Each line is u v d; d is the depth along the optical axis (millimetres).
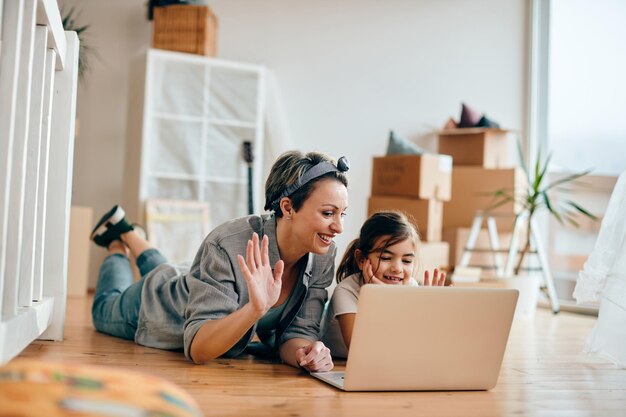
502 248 5223
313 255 2229
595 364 2613
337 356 2479
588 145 5289
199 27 5340
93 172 5488
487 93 6191
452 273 4832
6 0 1566
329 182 2037
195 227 5223
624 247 2494
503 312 1901
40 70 2062
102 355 2221
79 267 4660
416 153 4906
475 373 1929
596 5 5297
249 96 5504
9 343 1604
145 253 2924
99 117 5508
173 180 5328
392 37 6074
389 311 1787
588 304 4965
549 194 5625
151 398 944
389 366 1835
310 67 5922
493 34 6211
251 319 1885
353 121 5988
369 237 2209
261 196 5641
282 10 5875
